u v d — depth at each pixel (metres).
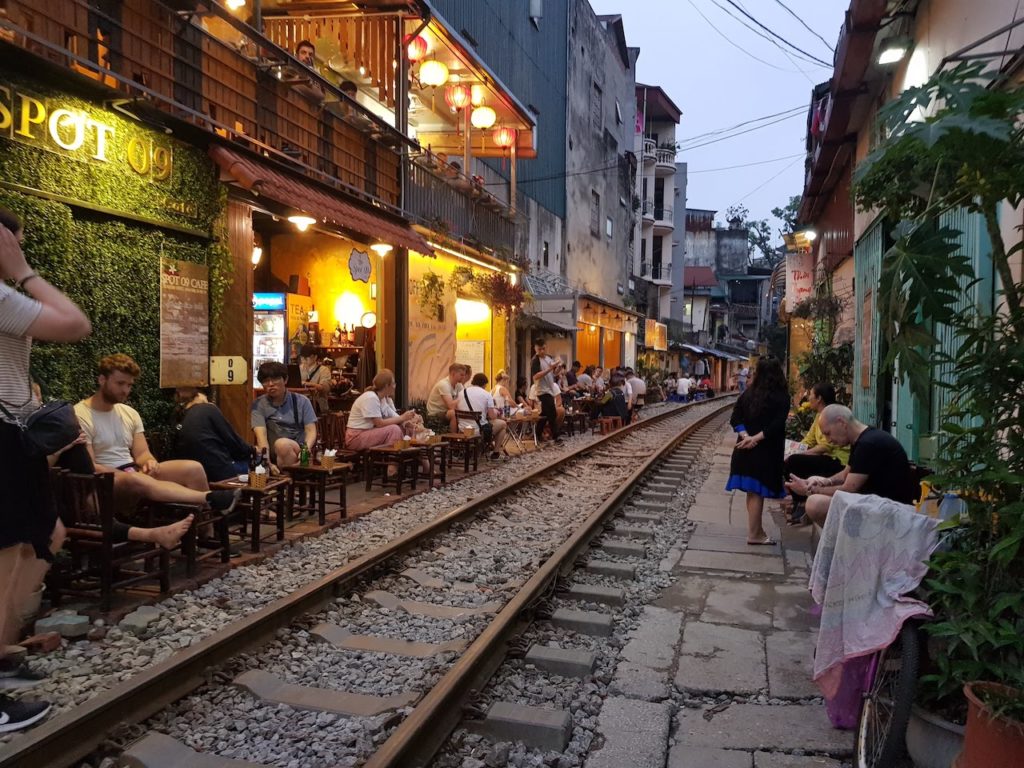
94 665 4.25
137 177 7.64
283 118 10.39
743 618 5.62
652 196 50.41
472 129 19.14
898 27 9.98
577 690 4.34
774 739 3.84
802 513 8.64
